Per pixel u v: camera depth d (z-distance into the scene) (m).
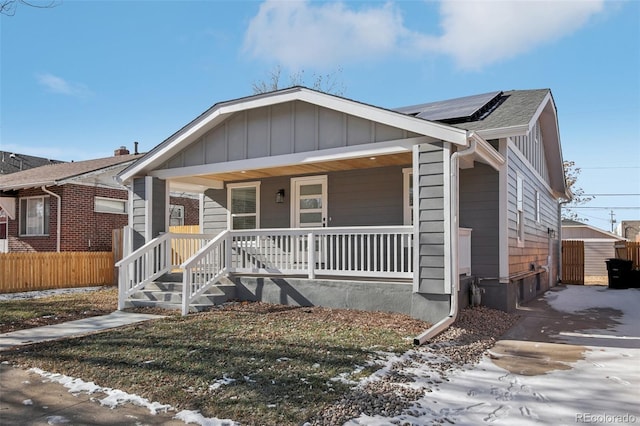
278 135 9.18
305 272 8.94
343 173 11.20
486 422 3.71
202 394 4.12
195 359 5.15
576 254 18.48
